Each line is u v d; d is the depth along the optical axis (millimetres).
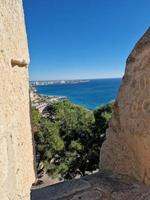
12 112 1550
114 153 3387
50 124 13984
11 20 1584
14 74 1636
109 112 14219
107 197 2926
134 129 3062
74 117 14648
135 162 3146
